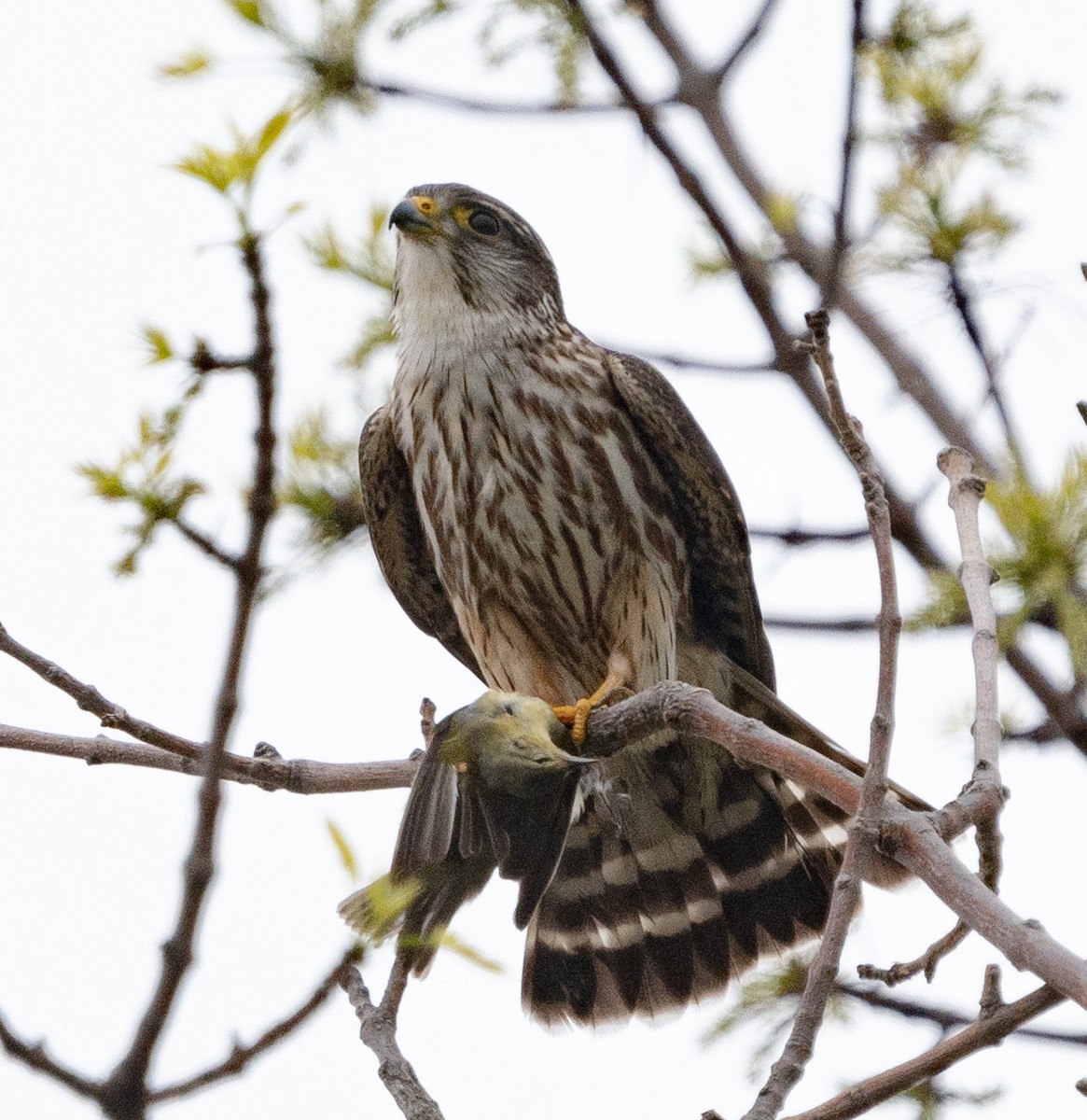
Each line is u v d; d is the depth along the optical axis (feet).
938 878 19.33
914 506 34.50
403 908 17.95
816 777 22.06
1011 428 33.42
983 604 23.62
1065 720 28.78
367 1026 21.74
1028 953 18.03
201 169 17.62
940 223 33.12
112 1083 15.78
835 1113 21.88
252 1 33.68
